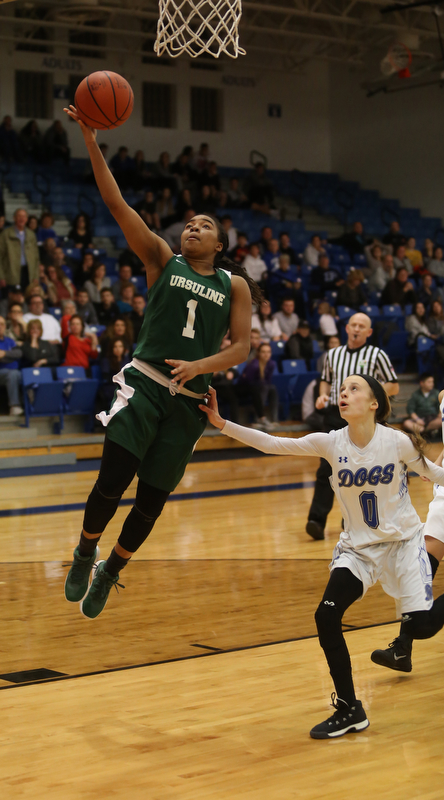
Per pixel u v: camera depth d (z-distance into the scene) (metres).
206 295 3.21
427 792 2.58
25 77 18.34
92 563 3.40
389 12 16.27
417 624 3.22
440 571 5.78
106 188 3.17
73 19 16.38
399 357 15.03
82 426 12.24
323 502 6.75
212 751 2.92
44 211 16.27
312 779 2.68
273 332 14.08
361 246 18.19
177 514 7.97
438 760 2.82
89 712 3.29
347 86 21.39
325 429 6.58
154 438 3.21
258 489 9.51
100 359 11.87
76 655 4.01
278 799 2.54
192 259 3.29
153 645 4.16
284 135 21.30
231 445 12.90
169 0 3.74
